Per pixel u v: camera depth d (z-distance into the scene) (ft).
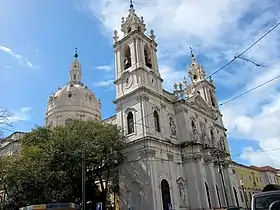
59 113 199.21
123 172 118.73
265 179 243.40
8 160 107.55
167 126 130.72
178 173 124.16
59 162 104.58
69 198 104.22
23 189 102.06
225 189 141.90
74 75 234.58
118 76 138.41
